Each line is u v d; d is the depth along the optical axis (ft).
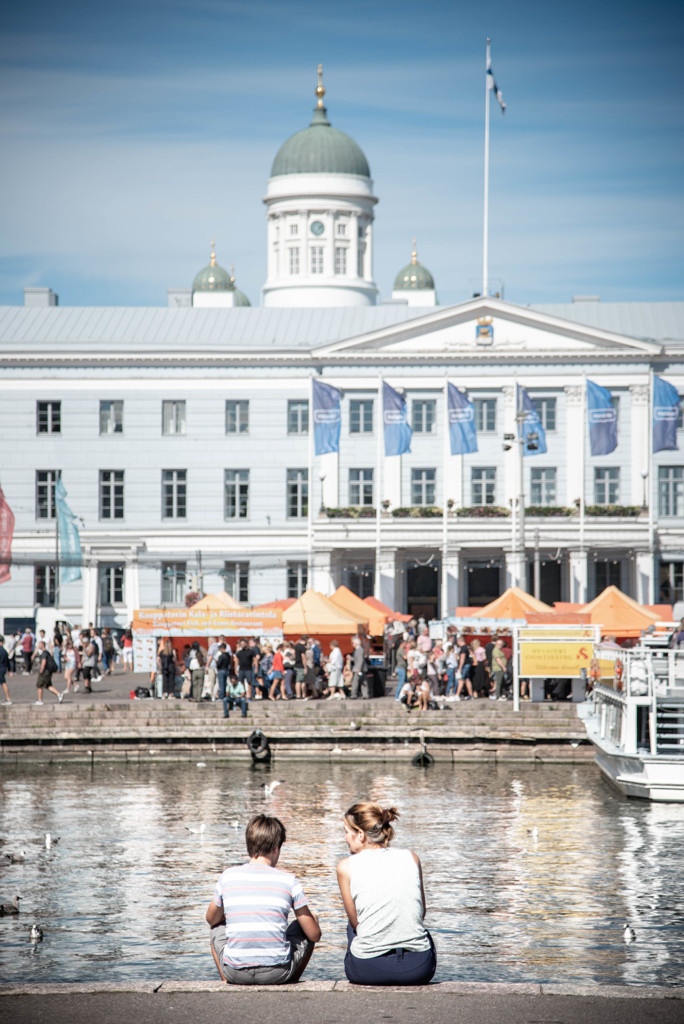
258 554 313.53
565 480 309.01
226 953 46.03
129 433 317.83
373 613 222.89
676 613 198.59
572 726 160.76
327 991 44.32
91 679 215.31
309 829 112.16
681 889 86.79
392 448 244.83
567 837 106.42
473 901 83.97
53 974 66.85
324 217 430.20
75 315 343.46
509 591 200.75
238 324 338.54
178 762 162.20
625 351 307.17
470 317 311.06
